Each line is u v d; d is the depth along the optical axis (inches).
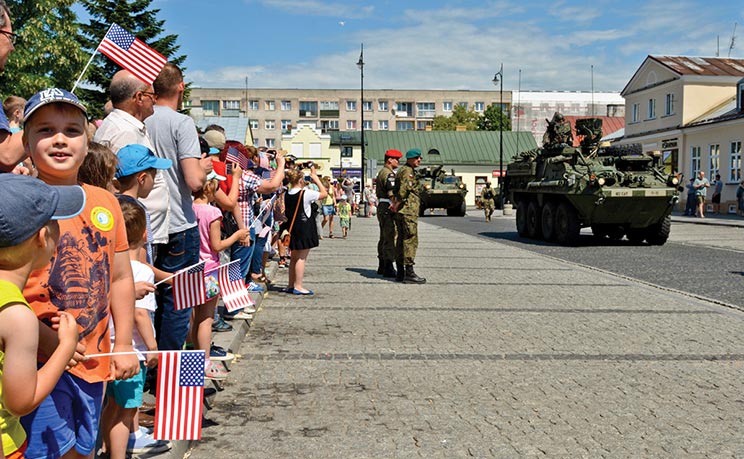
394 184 457.1
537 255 633.0
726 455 167.5
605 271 511.8
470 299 382.0
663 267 536.4
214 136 289.4
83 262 114.9
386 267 474.0
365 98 4005.9
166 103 212.7
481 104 4055.1
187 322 197.8
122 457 148.5
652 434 180.7
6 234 89.4
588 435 179.6
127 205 151.4
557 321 322.0
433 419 190.9
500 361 250.8
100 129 185.2
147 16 1298.0
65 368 103.9
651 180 735.7
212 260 239.6
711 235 881.5
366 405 202.2
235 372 235.3
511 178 992.2
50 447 108.1
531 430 182.9
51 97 112.3
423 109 4037.9
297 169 408.2
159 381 123.0
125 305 128.2
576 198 719.7
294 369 239.3
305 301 371.9
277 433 180.1
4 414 97.7
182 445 164.6
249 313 314.2
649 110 1720.0
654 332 299.7
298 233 390.0
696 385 223.9
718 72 1565.0
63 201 102.3
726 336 293.0
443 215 1560.0
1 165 133.1
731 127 1391.5
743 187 1306.6
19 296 94.2
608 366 245.6
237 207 305.1
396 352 262.5
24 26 968.9
